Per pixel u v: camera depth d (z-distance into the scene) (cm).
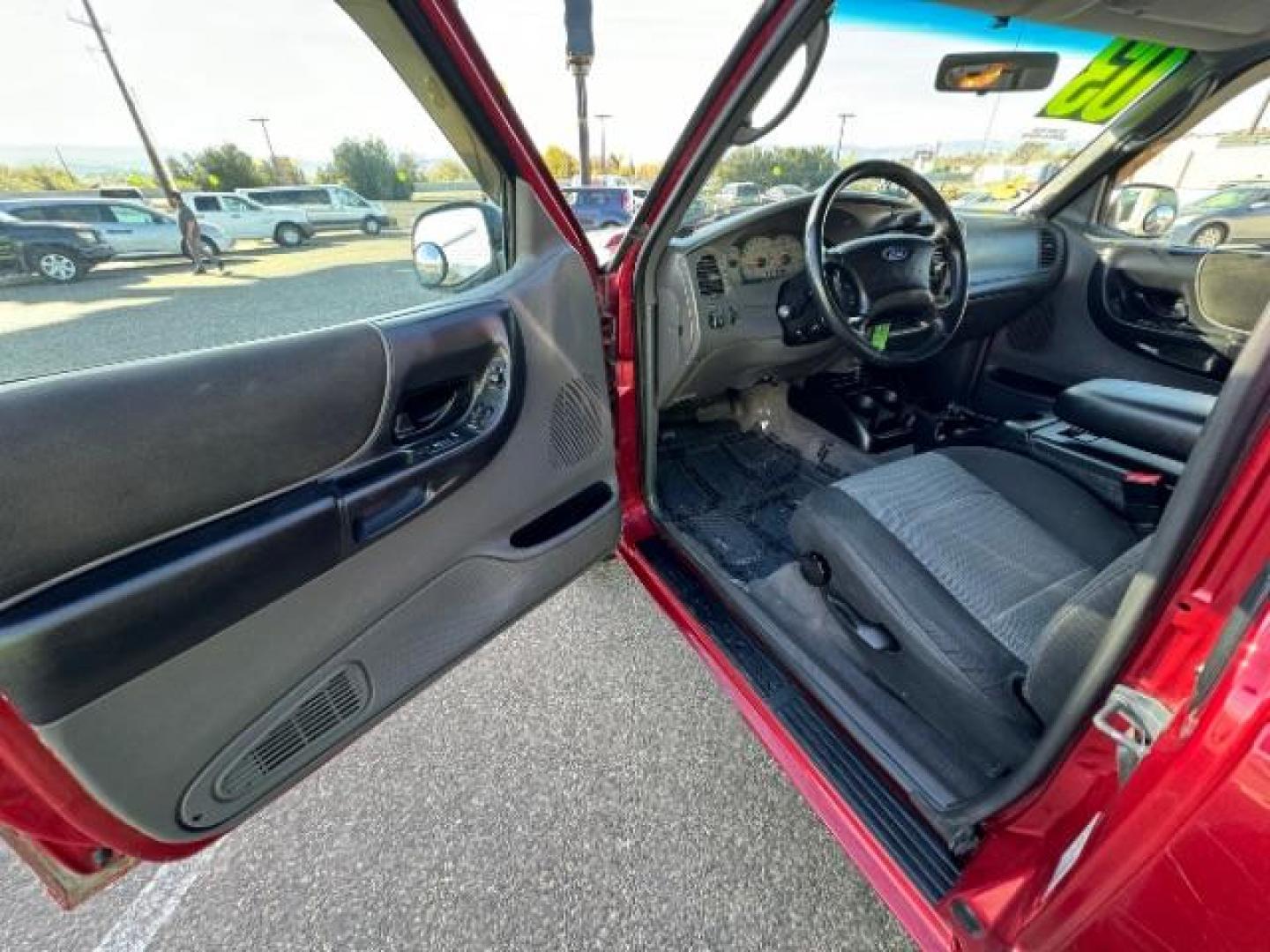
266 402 79
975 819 86
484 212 124
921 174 171
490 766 136
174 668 73
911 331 187
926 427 238
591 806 128
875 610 113
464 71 98
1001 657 98
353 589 93
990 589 110
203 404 73
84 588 63
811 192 190
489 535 119
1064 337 233
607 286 152
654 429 168
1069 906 60
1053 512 133
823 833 122
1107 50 157
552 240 130
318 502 85
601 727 146
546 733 144
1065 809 71
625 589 192
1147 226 215
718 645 141
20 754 63
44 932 108
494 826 124
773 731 120
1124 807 53
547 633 175
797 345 207
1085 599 77
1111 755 63
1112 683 59
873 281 171
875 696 122
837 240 207
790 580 160
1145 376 212
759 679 131
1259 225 195
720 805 128
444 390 108
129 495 66
